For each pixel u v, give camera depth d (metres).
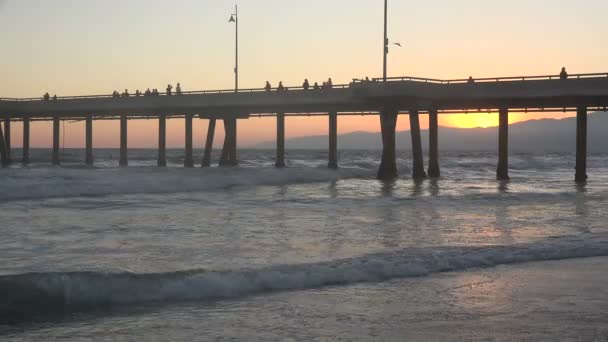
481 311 10.76
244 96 54.97
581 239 17.67
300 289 12.02
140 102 59.28
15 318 9.99
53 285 10.71
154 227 19.92
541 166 91.81
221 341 9.11
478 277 13.26
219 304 10.94
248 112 60.84
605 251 16.08
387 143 49.91
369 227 20.38
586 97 44.56
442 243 17.27
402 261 13.95
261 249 16.03
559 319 10.33
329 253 15.53
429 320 10.22
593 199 31.09
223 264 13.98
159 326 9.74
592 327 9.92
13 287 10.53
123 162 66.19
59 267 13.46
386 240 17.69
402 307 10.94
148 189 34.78
